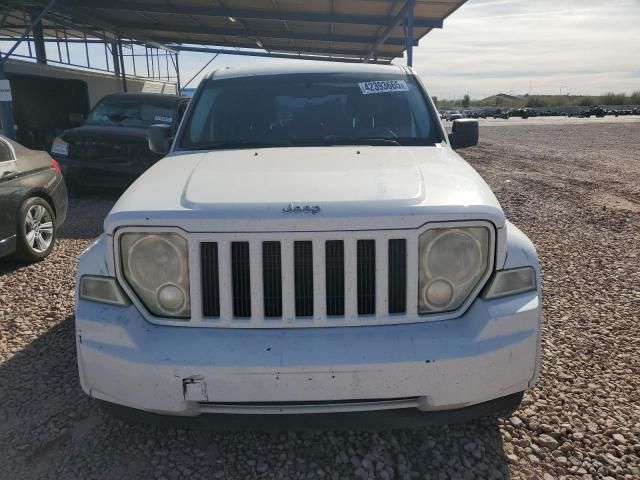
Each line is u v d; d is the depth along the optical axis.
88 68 19.53
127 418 2.46
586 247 6.38
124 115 10.14
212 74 4.19
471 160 16.33
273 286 2.29
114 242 2.33
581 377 3.37
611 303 4.59
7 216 5.32
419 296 2.31
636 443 2.73
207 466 2.57
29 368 3.48
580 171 13.61
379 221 2.24
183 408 2.24
